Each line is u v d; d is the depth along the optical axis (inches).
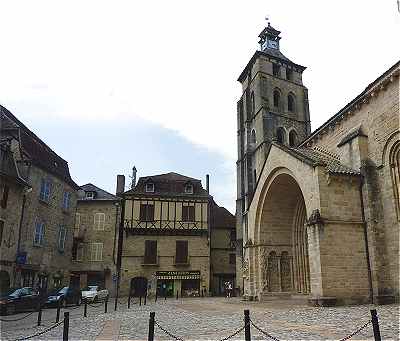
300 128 1673.2
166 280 1483.8
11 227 935.0
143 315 645.9
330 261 701.9
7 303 713.6
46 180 1131.9
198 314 637.9
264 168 1023.0
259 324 467.8
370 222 737.0
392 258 715.4
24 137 1077.8
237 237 1589.6
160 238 1519.4
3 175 901.8
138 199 1545.3
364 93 841.5
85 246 1481.3
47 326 514.3
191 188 1609.3
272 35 1897.1
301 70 1827.0
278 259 1031.6
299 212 1047.0
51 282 1144.8
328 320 476.1
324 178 751.1
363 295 701.3
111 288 1440.7
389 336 345.1
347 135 888.3
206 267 1509.6
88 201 1528.1
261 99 1625.2
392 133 761.0
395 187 743.1
